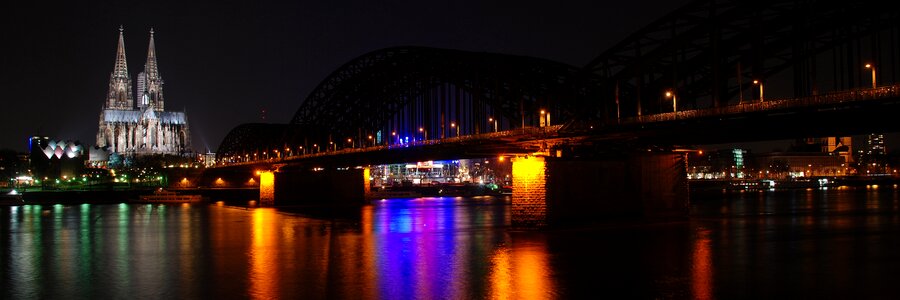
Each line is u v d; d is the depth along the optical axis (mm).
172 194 199000
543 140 78188
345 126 146375
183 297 45344
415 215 114875
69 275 54375
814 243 65562
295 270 54281
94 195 196250
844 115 56094
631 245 64062
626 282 46969
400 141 123312
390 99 127438
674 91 66000
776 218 97125
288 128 172000
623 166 81250
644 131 69062
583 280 47875
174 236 83625
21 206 167625
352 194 156500
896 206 127500
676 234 72312
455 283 47688
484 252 61625
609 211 79938
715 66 63094
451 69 102812
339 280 49625
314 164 152250
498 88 92375
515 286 46312
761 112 58188
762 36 60219
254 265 57312
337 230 87562
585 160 78500
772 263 53594
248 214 125750
